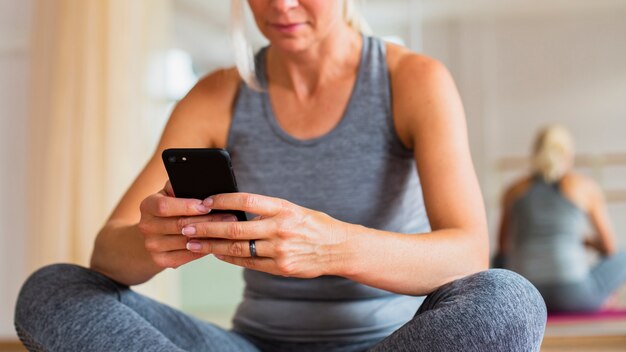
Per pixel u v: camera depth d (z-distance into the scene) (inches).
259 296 51.2
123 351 38.2
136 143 125.7
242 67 50.2
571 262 135.3
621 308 138.9
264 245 36.9
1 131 128.3
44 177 123.7
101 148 123.9
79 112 124.1
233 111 51.8
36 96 125.2
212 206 37.4
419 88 47.7
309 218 37.4
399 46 51.7
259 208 36.6
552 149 138.8
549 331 113.7
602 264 138.6
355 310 48.3
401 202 49.8
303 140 49.3
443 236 40.9
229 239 37.4
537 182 139.9
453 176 44.1
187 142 51.4
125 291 44.6
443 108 46.7
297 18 45.4
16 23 128.4
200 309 138.6
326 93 49.8
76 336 38.8
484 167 187.2
